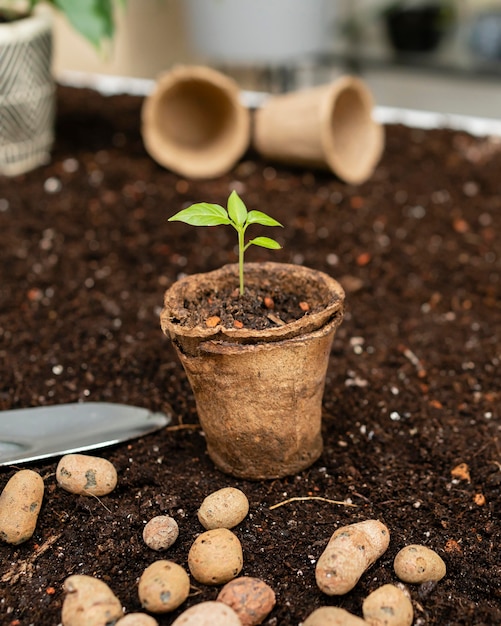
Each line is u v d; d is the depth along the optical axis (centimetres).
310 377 49
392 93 101
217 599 45
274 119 79
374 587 47
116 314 64
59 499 50
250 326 49
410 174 80
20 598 46
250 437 50
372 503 51
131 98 92
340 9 92
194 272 68
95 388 58
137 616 44
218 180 79
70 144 83
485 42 96
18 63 73
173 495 50
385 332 63
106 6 71
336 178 79
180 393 57
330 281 51
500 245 72
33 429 53
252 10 88
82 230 72
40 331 62
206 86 80
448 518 50
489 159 82
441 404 57
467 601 46
